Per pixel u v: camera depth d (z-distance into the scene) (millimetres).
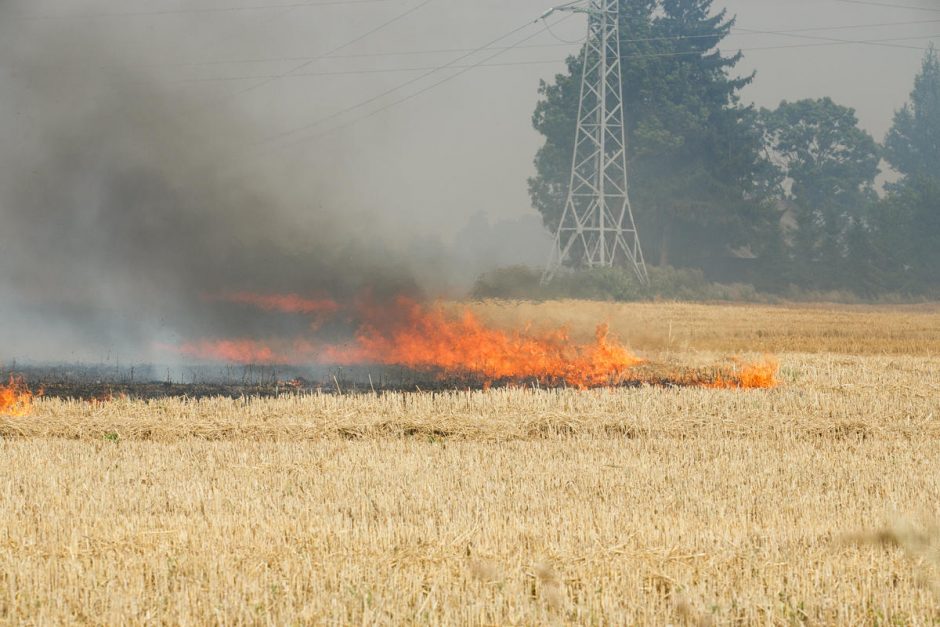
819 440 53344
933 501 38781
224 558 29891
